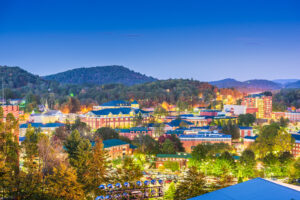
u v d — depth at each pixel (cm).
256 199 6881
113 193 10706
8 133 13150
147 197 10906
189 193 13025
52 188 11219
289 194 7062
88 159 14838
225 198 6988
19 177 10769
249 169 19812
